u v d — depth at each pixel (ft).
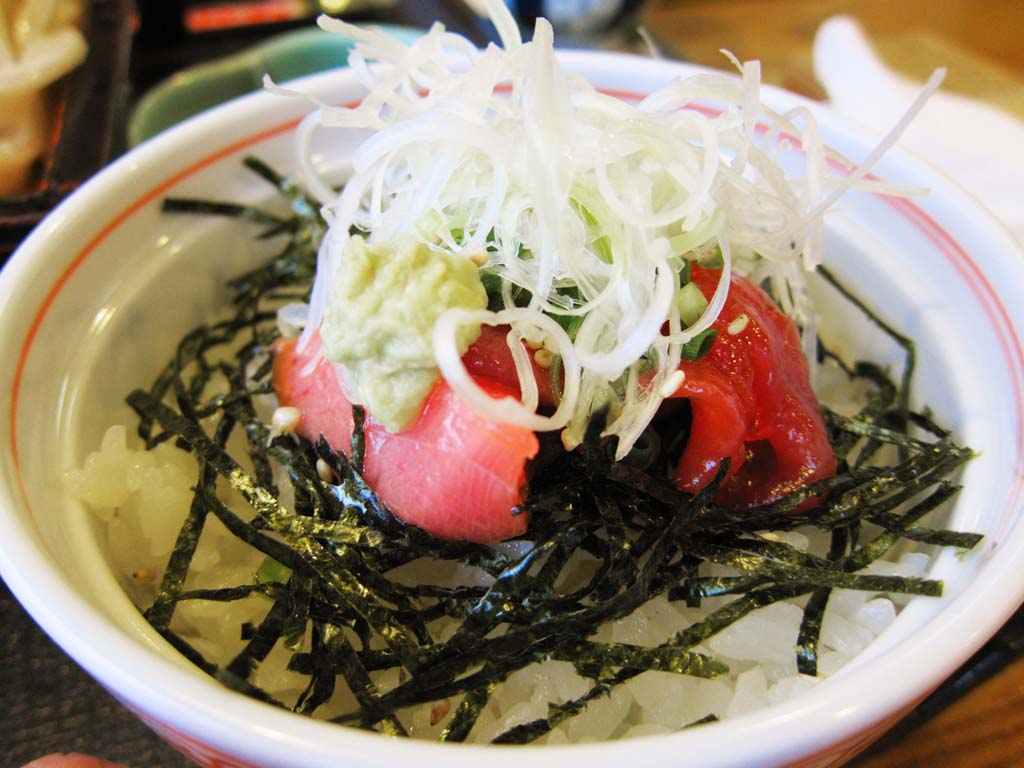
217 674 0.28
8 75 0.60
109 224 0.41
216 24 0.96
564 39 0.86
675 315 0.34
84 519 0.34
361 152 0.36
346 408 0.36
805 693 0.25
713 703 0.34
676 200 0.35
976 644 0.25
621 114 0.35
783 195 0.37
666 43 0.87
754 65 0.35
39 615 0.26
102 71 0.69
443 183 0.35
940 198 0.41
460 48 0.40
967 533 0.33
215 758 0.25
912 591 0.32
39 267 0.37
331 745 0.23
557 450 0.34
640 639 0.34
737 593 0.34
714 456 0.35
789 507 0.36
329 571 0.33
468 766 0.22
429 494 0.33
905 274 0.43
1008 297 0.38
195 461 0.41
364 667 0.33
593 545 0.35
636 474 0.34
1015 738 0.37
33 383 0.35
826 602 0.34
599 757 0.23
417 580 0.37
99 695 0.38
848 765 0.36
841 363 0.46
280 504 0.37
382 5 0.97
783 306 0.42
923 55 0.87
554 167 0.33
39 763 0.32
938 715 0.37
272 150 0.48
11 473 0.31
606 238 0.34
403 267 0.31
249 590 0.34
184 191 0.45
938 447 0.36
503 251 0.34
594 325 0.34
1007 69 0.85
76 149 0.60
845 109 0.73
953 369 0.39
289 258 0.47
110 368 0.40
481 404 0.30
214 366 0.46
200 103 0.73
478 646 0.31
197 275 0.46
